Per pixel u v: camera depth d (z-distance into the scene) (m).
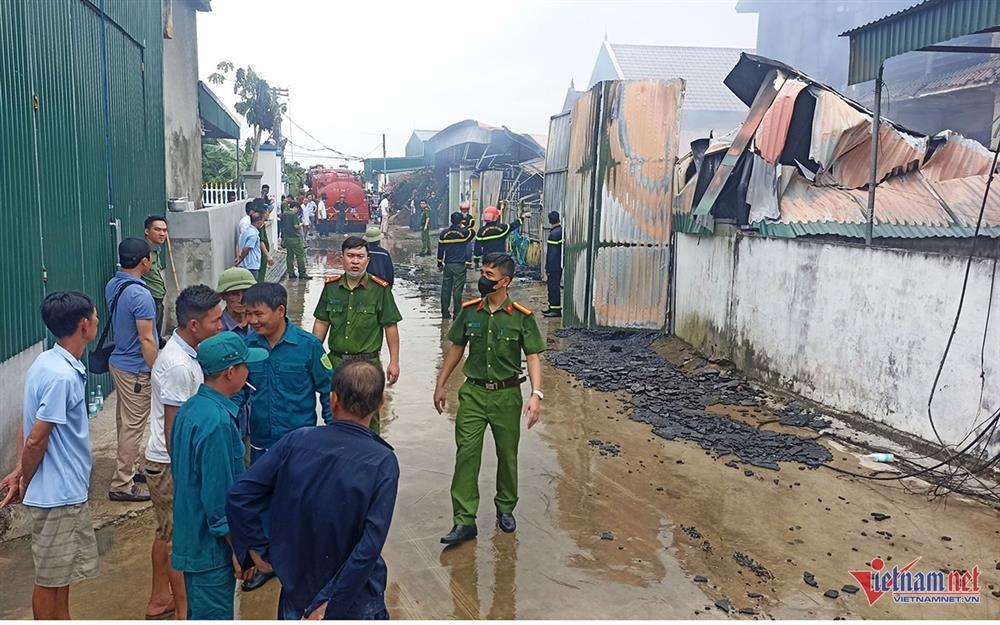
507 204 21.95
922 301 6.50
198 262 11.59
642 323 11.68
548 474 6.34
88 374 7.22
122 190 8.74
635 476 6.30
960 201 7.29
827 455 6.72
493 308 5.20
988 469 5.87
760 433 7.28
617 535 5.22
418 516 5.51
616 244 11.60
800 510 5.62
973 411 6.02
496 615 4.19
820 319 7.78
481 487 6.12
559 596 4.40
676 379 9.31
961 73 13.31
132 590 4.38
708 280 10.13
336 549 2.91
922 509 5.62
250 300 4.32
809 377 7.95
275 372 4.42
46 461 3.64
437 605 4.29
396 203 38.81
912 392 6.61
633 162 11.38
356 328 5.79
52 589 3.71
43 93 6.27
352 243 5.68
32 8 6.08
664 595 4.41
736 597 4.39
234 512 2.97
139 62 9.73
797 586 4.52
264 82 25.05
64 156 6.75
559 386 9.14
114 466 6.18
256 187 20.97
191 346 3.99
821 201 8.34
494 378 5.16
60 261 6.55
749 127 9.00
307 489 2.90
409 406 8.23
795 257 8.16
